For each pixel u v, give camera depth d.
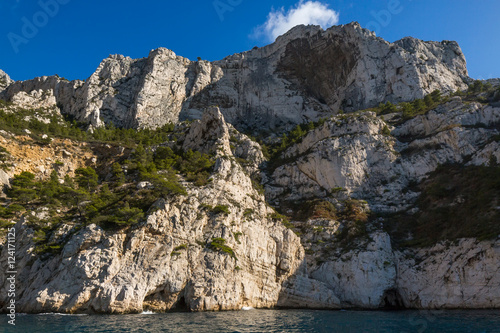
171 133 107.19
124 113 123.38
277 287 56.53
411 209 69.25
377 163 79.38
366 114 89.56
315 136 89.56
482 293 48.22
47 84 133.50
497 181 59.12
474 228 54.12
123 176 70.25
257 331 34.53
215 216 54.59
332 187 76.44
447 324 37.50
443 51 127.38
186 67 140.75
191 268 49.19
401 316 45.34
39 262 47.00
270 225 60.84
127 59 138.25
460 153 75.12
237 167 66.94
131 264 46.72
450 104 86.62
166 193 54.12
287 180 82.88
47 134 81.69
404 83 112.06
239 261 52.66
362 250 59.84
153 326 35.47
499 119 79.44
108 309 42.94
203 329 34.75
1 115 85.50
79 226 49.72
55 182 63.72
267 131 124.44
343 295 57.59
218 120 82.06
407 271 57.00
